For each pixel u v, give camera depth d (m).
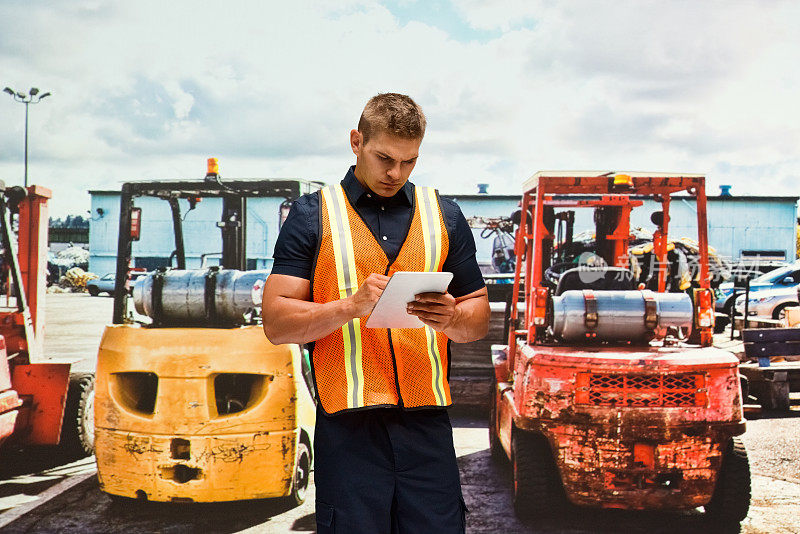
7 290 5.32
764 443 5.77
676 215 20.98
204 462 3.72
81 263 28.69
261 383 3.88
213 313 4.05
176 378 3.76
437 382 1.62
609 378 3.71
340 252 1.55
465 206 25.19
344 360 1.56
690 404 3.67
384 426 1.56
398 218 1.60
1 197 4.90
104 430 3.90
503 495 4.52
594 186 4.65
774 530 3.83
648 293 4.13
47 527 3.88
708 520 3.92
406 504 1.54
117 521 3.98
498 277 8.98
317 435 1.60
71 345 12.04
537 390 3.79
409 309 1.44
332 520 1.53
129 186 4.89
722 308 12.70
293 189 4.89
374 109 1.50
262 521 3.95
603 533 3.83
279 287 1.53
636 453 3.68
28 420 4.96
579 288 5.18
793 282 12.57
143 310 4.12
